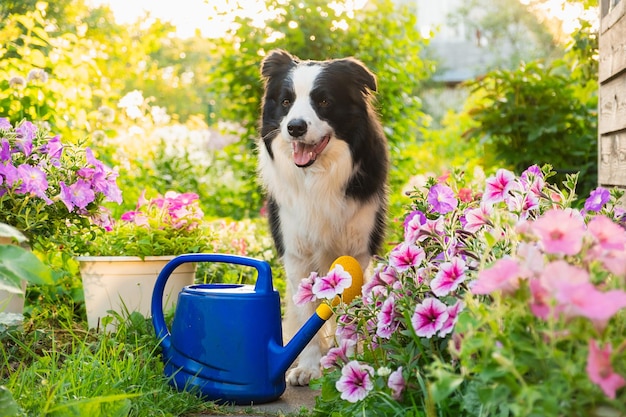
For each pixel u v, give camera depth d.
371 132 3.69
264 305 2.63
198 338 2.63
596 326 1.34
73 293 3.91
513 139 6.57
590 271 1.50
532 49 24.47
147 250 3.46
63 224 3.19
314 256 3.65
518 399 1.35
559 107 6.42
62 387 2.22
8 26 5.94
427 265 2.26
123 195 6.20
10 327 2.89
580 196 6.05
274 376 2.61
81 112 5.65
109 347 3.00
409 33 7.59
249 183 7.85
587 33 5.48
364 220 3.60
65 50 5.96
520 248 1.58
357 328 2.36
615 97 3.68
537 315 1.40
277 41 7.27
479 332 1.51
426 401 1.83
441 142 11.84
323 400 2.29
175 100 19.34
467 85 6.97
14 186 2.84
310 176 3.52
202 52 21.05
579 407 1.34
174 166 8.09
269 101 3.73
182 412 2.47
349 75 3.62
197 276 4.42
